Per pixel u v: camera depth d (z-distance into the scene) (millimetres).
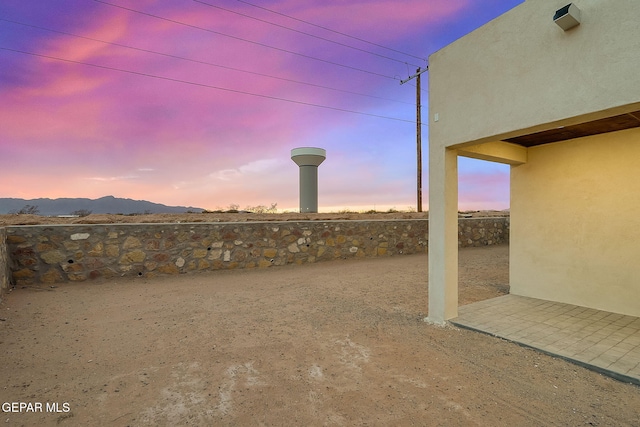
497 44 3746
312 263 9219
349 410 2502
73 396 2623
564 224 5461
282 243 8812
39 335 3855
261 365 3234
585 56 3039
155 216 11523
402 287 6602
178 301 5473
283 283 6898
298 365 3242
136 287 6371
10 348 3455
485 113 3871
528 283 5926
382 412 2480
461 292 6320
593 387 2852
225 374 3041
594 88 2975
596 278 5102
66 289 6039
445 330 4246
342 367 3207
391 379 2975
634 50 2734
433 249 4566
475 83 3973
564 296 5465
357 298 5789
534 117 3412
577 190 5305
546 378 3004
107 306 5113
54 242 6367
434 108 4496
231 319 4613
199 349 3592
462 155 4996
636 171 4715
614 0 2854
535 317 4684
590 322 4465
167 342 3770
